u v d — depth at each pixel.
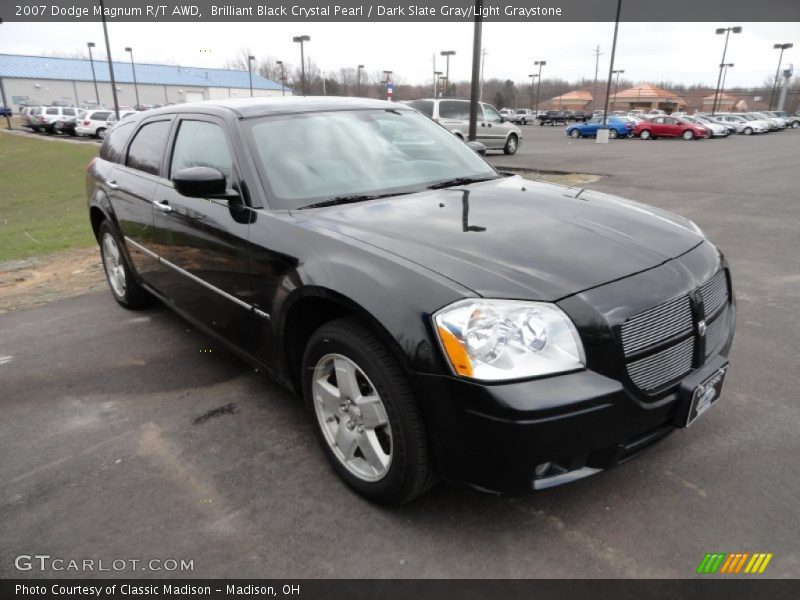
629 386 2.11
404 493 2.30
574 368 2.03
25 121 43.81
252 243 2.82
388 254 2.31
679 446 2.81
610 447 2.11
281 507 2.48
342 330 2.35
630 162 17.58
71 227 10.45
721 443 2.83
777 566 2.11
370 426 2.37
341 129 3.46
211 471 2.74
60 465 2.81
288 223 2.72
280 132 3.26
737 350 3.86
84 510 2.50
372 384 2.27
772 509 2.39
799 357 3.75
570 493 2.51
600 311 2.08
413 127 3.81
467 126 19.69
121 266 4.83
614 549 2.20
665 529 2.29
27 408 3.36
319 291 2.39
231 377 3.69
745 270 5.68
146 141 4.22
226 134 3.23
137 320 4.74
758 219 8.22
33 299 5.41
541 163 17.27
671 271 2.36
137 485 2.65
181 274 3.62
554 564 2.14
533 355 1.99
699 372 2.37
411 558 2.19
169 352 4.09
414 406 2.16
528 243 2.41
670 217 3.06
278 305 2.66
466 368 1.98
